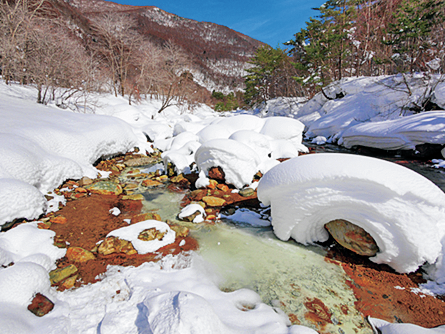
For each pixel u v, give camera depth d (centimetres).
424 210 257
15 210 365
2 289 220
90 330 210
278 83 3262
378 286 271
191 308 189
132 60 2558
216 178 620
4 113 664
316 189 298
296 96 2770
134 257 327
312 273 298
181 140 877
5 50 1141
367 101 1488
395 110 1285
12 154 454
